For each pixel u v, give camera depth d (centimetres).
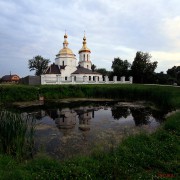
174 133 1266
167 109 2558
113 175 802
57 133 1634
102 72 11344
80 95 4112
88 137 1514
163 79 7025
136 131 1669
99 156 977
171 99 2611
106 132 1656
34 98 3619
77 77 6041
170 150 1030
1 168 844
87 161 910
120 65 8775
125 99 3906
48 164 874
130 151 1030
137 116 2398
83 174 798
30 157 1108
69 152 1202
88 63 7669
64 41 7244
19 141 1097
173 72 9669
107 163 883
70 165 859
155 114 2481
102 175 810
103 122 2078
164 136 1218
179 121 1471
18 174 764
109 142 1350
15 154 1067
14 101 3347
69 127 1853
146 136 1240
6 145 1078
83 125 1939
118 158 941
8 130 1095
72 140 1439
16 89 3481
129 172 827
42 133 1628
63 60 7062
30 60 10569
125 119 2233
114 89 4084
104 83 5766
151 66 7400
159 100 2952
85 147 1284
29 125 1816
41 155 1111
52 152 1204
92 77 6719
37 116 2389
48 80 5091
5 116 1210
